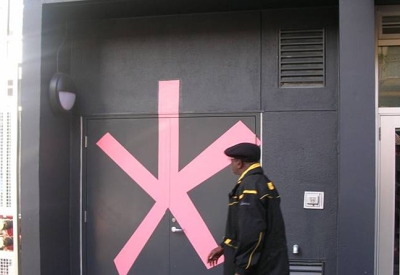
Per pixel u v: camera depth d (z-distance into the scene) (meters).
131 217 4.56
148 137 4.54
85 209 4.67
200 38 4.45
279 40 4.29
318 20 4.22
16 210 4.44
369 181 3.44
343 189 3.48
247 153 2.96
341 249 3.49
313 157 4.18
